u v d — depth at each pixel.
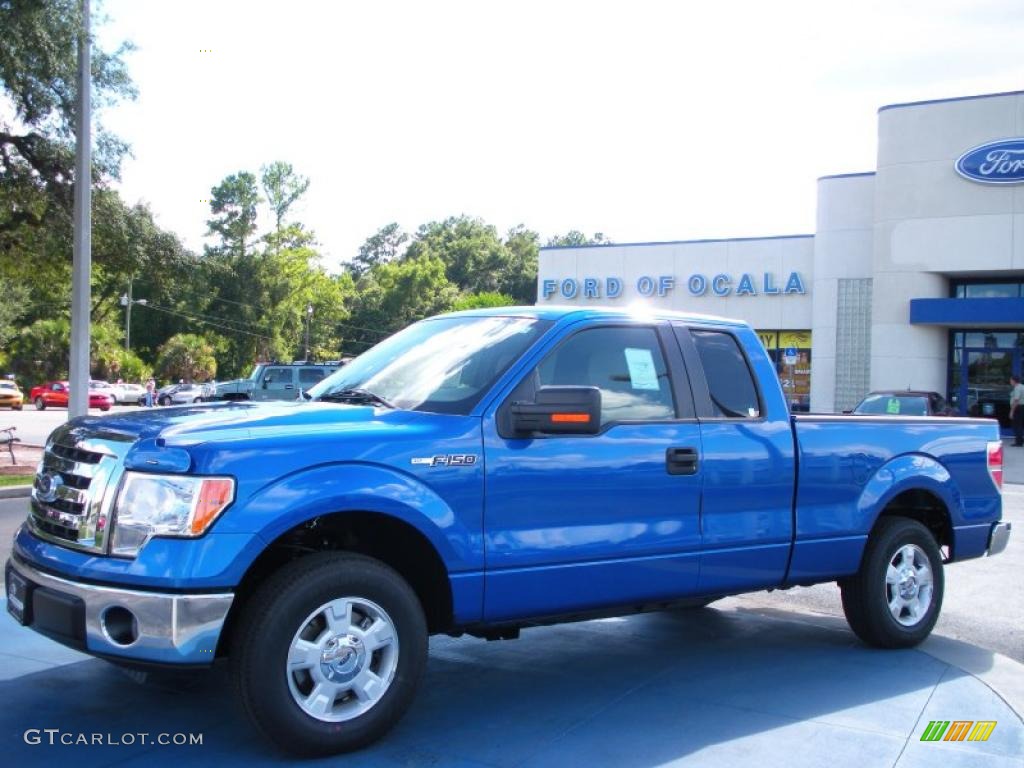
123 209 20.00
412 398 4.92
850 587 6.21
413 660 4.38
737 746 4.50
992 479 6.86
